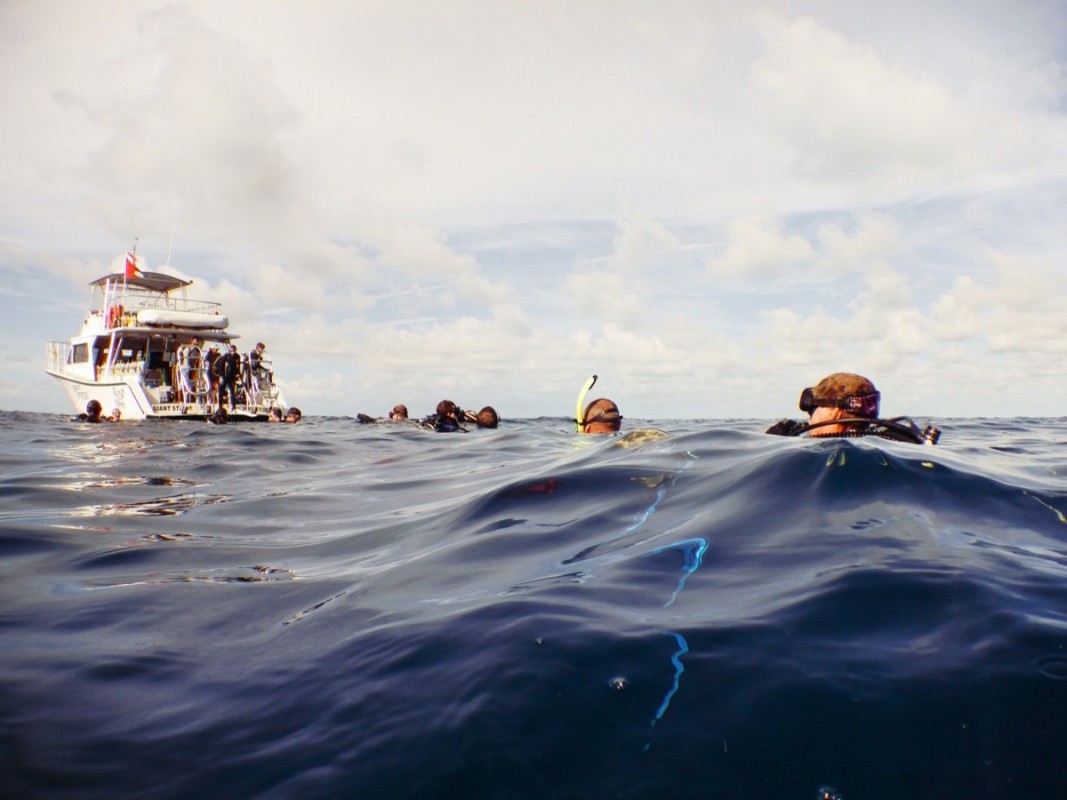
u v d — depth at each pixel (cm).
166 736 138
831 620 150
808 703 122
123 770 127
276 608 218
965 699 119
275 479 661
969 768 105
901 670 129
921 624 145
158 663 177
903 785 103
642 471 321
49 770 128
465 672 145
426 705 136
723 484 274
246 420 2128
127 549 325
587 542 235
